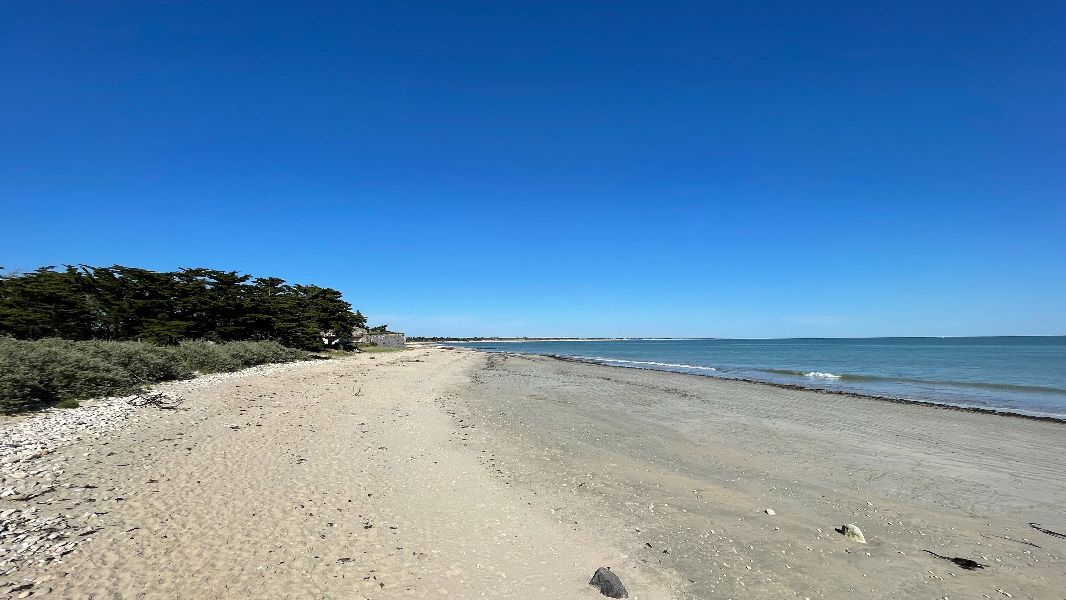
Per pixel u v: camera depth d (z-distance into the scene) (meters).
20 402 12.36
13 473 8.00
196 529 6.67
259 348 34.50
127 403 14.23
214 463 9.57
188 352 25.42
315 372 28.84
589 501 9.03
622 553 6.97
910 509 9.11
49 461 8.77
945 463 12.31
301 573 5.79
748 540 7.50
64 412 12.48
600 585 5.93
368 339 79.56
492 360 58.84
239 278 43.16
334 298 59.12
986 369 42.25
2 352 13.80
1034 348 88.44
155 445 10.42
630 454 12.71
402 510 8.04
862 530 8.09
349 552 6.41
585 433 15.18
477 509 8.37
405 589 5.66
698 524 8.08
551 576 6.21
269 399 17.47
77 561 5.59
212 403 15.70
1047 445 14.23
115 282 33.84
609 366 49.66
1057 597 6.11
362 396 20.06
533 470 10.91
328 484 8.93
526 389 27.17
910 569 6.73
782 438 14.95
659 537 7.54
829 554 7.11
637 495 9.41
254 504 7.69
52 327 30.30
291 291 56.59
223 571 5.68
